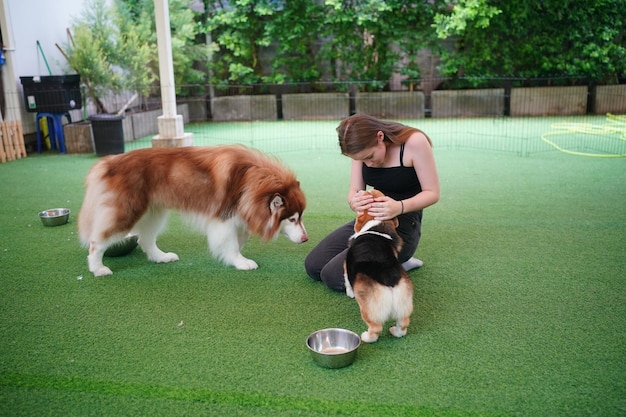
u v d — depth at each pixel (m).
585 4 10.93
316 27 11.50
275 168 3.44
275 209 3.33
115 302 3.07
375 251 2.54
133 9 10.34
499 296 3.06
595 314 2.81
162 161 3.41
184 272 3.54
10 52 7.83
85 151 8.13
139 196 3.38
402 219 3.10
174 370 2.35
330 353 2.32
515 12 10.93
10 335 2.69
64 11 9.08
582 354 2.43
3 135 7.49
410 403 2.09
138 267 3.64
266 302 3.05
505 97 11.39
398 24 11.36
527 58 11.52
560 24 11.23
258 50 12.28
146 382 2.26
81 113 9.32
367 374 2.30
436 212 4.76
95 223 3.39
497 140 8.63
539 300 2.99
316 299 3.09
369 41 11.91
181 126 7.92
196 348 2.54
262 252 3.92
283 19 11.34
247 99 11.55
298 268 3.59
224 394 2.17
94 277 3.44
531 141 8.46
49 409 2.09
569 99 11.09
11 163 7.39
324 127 10.48
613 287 3.13
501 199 5.14
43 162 7.43
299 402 2.11
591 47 10.89
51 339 2.64
